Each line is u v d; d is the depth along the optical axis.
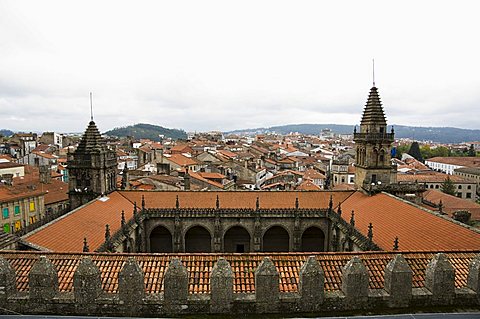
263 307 26.83
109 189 74.69
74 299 26.59
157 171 136.50
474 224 86.25
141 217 69.69
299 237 73.31
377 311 26.95
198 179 116.56
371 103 76.06
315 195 77.44
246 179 158.00
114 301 26.58
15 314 26.34
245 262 32.25
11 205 82.50
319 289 26.98
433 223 48.25
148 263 31.81
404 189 73.50
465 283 30.12
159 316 26.50
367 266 31.97
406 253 33.66
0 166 116.44
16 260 31.97
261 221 73.44
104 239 52.22
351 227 59.47
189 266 31.61
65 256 32.53
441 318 25.30
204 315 26.61
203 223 73.44
